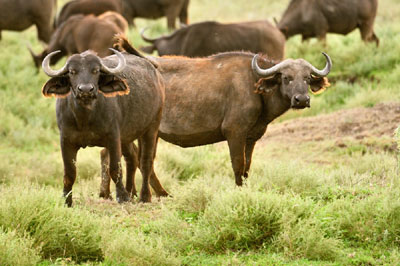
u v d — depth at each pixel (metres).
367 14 65.69
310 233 21.64
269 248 21.75
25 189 23.45
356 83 58.72
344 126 48.91
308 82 30.52
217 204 23.67
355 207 24.17
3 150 49.19
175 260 20.45
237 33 57.38
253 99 31.42
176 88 32.56
